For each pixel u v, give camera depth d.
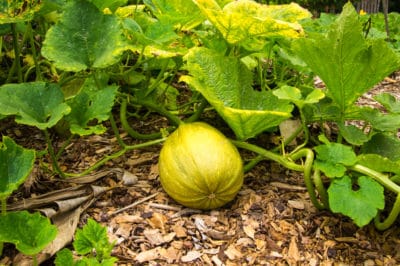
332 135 1.74
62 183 1.34
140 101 1.61
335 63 1.40
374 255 1.20
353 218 1.11
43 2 1.38
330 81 1.45
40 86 1.23
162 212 1.27
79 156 1.51
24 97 1.20
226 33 1.43
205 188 1.21
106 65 1.29
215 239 1.20
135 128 1.69
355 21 1.33
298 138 1.67
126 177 1.39
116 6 1.58
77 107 1.28
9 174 0.99
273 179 1.46
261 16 1.49
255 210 1.31
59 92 1.24
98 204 1.29
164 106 1.77
